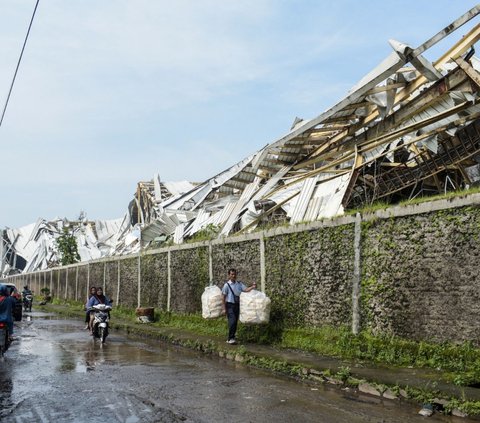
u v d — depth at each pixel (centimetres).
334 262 1185
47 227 7381
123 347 1438
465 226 889
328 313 1190
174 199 3136
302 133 1714
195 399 749
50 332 1894
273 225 1653
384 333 1030
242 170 2233
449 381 773
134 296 2512
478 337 850
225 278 1648
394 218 1034
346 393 785
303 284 1281
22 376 958
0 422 638
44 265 6419
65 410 691
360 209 1211
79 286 3700
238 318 1388
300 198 1720
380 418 636
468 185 1415
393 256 1027
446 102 1398
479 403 639
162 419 640
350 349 1051
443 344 906
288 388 827
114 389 827
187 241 2144
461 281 888
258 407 697
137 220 5350
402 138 1647
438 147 1556
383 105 1488
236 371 1003
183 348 1404
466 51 1309
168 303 2078
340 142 1842
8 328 1167
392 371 867
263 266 1444
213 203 2577
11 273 7650
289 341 1251
